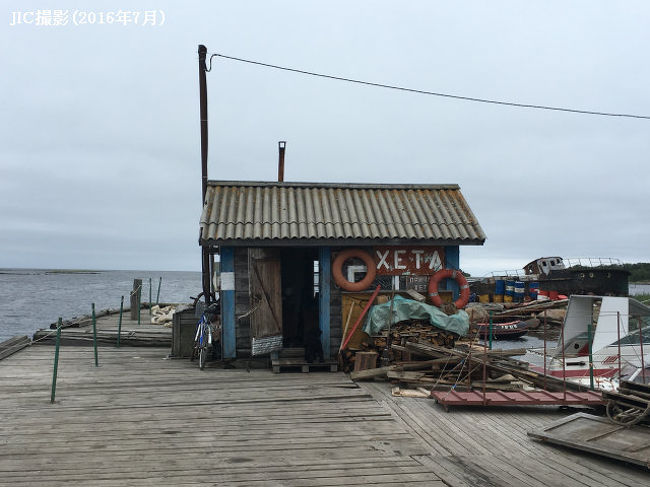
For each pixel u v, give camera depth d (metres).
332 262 11.12
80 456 5.71
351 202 11.97
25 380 9.66
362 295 11.12
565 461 5.67
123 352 13.04
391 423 7.05
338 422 7.09
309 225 10.96
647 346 10.06
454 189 12.77
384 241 10.89
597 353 9.90
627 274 30.69
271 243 10.62
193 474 5.21
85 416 7.30
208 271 13.79
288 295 13.89
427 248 11.42
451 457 5.76
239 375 10.27
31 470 5.29
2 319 38.78
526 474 5.27
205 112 14.24
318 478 5.12
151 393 8.70
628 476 5.24
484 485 4.97
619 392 6.87
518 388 8.88
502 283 32.50
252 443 6.18
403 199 12.29
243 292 11.04
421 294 11.29
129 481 5.02
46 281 167.38
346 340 10.77
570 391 8.73
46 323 37.19
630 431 6.12
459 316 10.80
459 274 11.28
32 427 6.77
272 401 8.20
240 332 11.07
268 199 11.83
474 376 9.48
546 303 26.34
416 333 10.64
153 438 6.34
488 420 7.24
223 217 11.04
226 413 7.49
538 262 38.53
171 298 69.00
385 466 5.46
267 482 5.02
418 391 8.84
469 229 11.39
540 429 6.42
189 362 11.70
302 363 10.55
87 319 18.56
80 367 10.99
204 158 14.41
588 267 32.00
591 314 10.64
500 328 22.39
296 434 6.54
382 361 10.41
